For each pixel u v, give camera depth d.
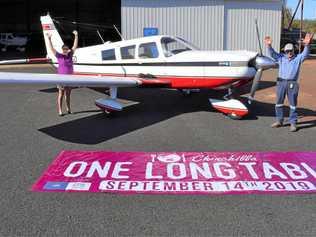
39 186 5.40
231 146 7.14
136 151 6.86
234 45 21.25
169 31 20.55
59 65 9.69
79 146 7.16
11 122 8.94
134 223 4.40
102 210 4.71
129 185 5.43
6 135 7.88
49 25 12.48
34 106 10.64
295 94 8.16
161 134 7.95
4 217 4.54
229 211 4.68
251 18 21.16
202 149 6.97
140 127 8.51
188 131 8.18
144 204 4.86
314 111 10.20
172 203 4.89
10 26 38.50
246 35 21.28
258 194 5.14
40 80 7.41
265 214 4.61
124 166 6.14
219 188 5.33
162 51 9.86
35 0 38.03
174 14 20.44
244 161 6.35
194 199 5.00
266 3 21.16
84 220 4.47
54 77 7.82
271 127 8.54
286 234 4.17
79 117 9.43
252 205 4.84
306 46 8.09
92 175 5.79
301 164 6.22
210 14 20.72
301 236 4.14
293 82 8.13
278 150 6.91
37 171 5.95
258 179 5.63
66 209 4.74
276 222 4.43
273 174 5.82
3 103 11.05
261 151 6.85
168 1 20.30
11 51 31.20
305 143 7.34
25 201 4.95
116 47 10.55
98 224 4.38
